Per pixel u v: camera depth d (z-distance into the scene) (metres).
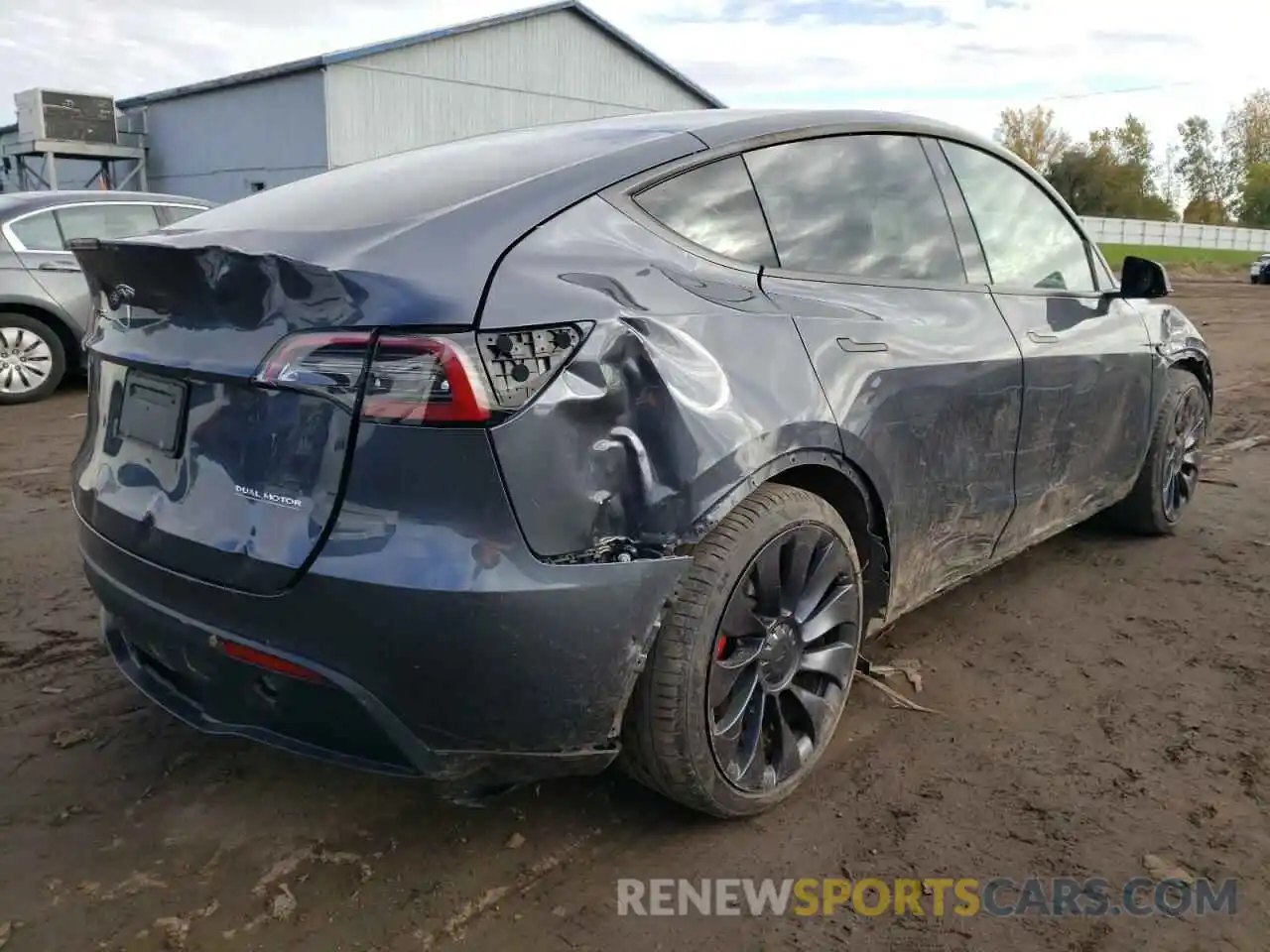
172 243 2.18
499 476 1.94
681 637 2.21
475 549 1.94
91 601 3.85
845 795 2.65
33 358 7.86
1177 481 4.73
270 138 24.94
